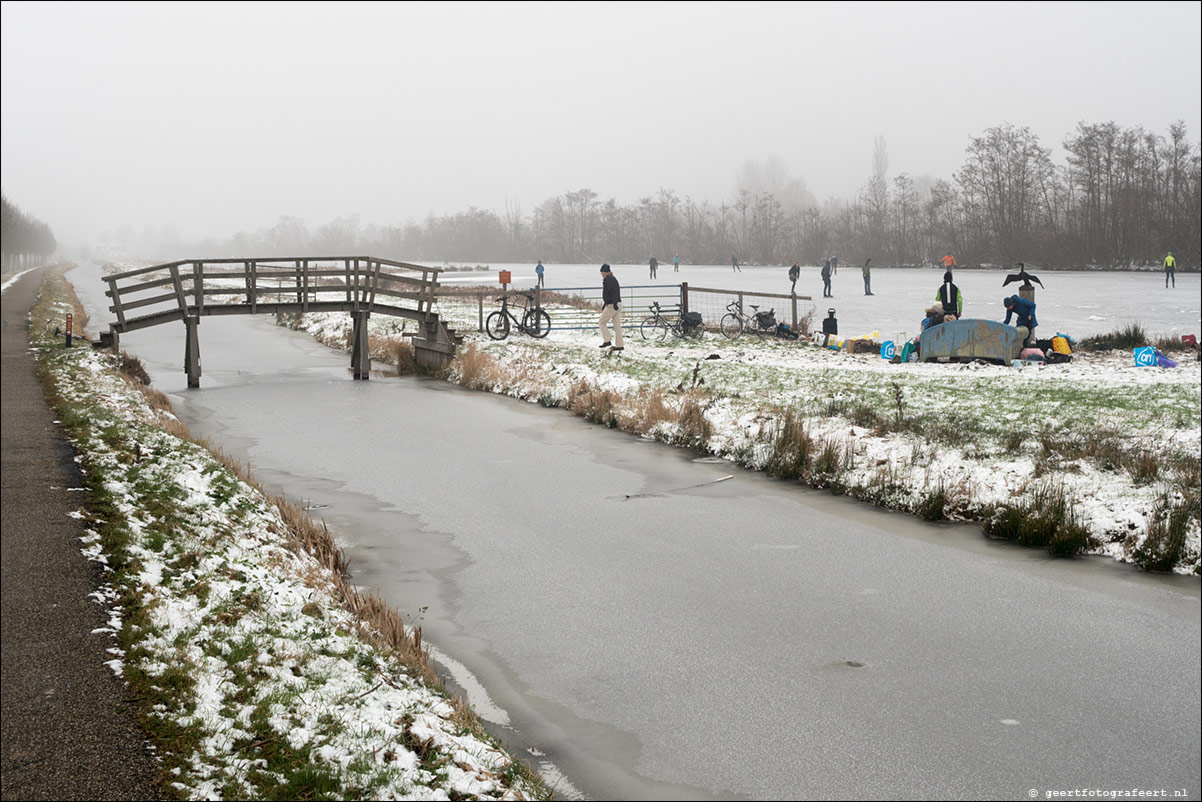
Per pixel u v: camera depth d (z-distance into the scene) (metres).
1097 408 18.03
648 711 7.64
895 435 16.36
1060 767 6.74
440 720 6.52
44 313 40.16
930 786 6.48
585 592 10.35
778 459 15.71
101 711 5.91
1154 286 55.38
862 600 10.09
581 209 153.75
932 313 26.95
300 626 7.68
